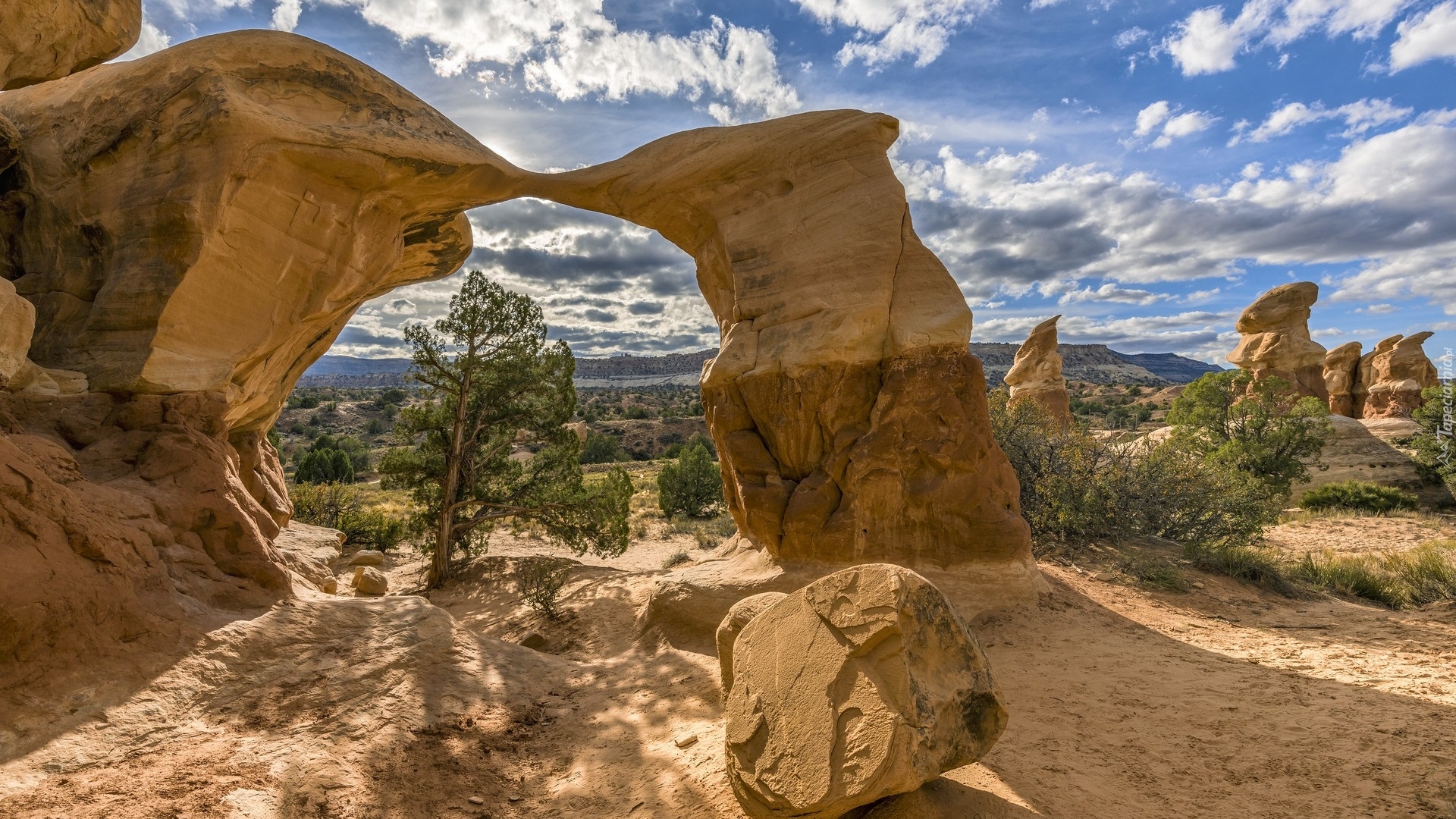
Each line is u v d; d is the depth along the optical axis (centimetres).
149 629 621
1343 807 404
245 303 884
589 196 1134
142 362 789
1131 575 1059
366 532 1984
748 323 1001
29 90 1005
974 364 897
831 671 386
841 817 398
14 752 486
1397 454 2725
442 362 1540
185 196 819
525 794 539
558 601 1176
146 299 814
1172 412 3067
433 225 1199
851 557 883
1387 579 1066
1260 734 508
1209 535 1311
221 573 740
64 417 764
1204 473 1410
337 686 650
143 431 786
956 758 381
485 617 1220
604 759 573
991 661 710
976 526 870
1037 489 1336
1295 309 3266
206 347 850
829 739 373
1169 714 555
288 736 568
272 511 1309
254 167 851
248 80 891
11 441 611
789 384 930
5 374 713
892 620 370
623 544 1564
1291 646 737
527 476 1681
